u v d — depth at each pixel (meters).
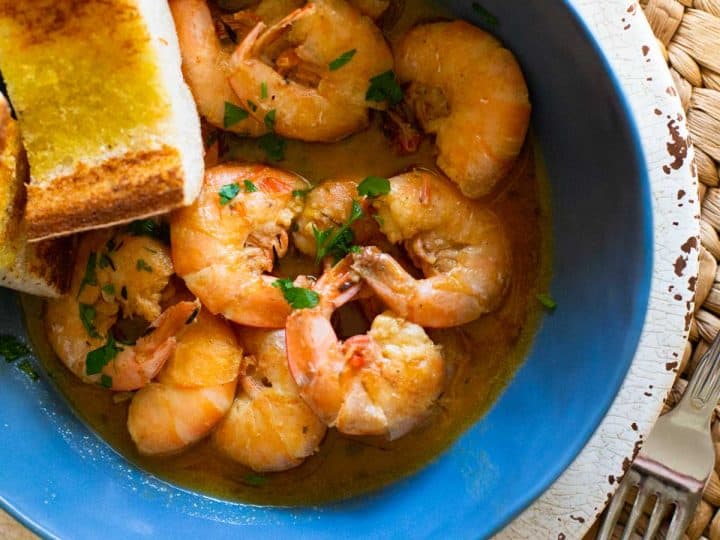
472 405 0.29
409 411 0.27
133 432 0.29
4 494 0.27
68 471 0.29
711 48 0.30
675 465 0.29
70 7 0.25
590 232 0.27
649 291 0.25
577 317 0.28
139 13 0.25
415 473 0.29
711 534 0.30
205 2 0.28
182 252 0.28
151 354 0.28
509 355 0.29
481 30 0.28
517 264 0.29
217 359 0.28
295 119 0.28
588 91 0.26
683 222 0.27
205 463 0.30
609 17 0.27
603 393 0.26
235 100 0.28
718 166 0.30
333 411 0.27
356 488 0.29
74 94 0.26
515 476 0.27
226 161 0.29
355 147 0.29
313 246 0.29
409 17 0.29
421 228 0.28
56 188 0.26
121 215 0.26
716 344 0.29
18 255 0.27
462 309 0.28
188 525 0.29
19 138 0.26
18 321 0.30
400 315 0.28
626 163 0.25
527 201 0.29
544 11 0.26
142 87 0.26
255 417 0.28
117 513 0.29
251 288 0.28
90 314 0.29
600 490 0.27
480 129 0.27
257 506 0.29
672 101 0.27
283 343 0.28
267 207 0.28
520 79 0.27
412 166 0.29
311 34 0.27
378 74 0.28
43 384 0.30
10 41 0.26
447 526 0.27
